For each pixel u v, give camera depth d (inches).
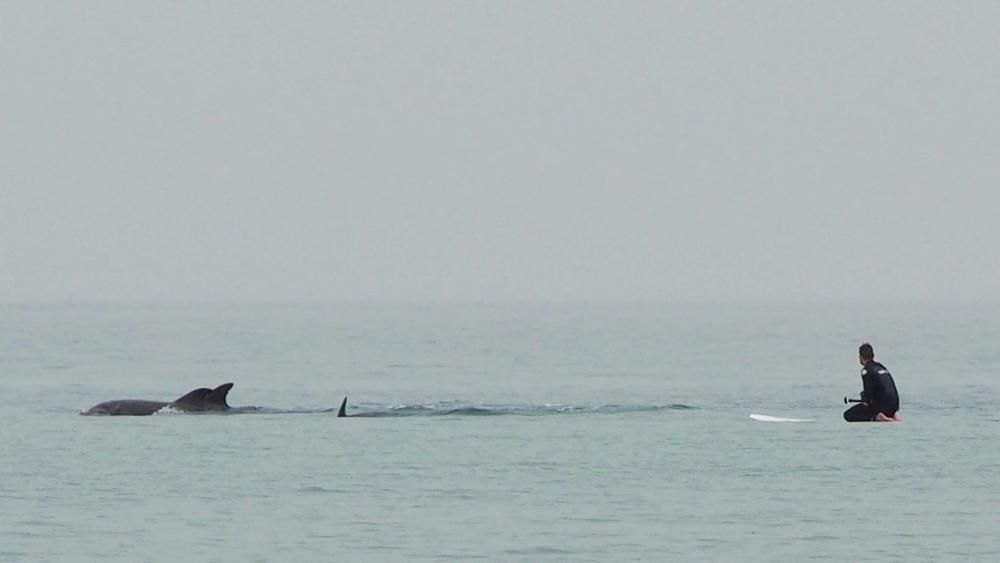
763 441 5708.7
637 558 3560.5
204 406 6761.8
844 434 5940.0
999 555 3587.6
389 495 4439.0
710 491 4505.4
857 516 4082.2
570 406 7091.5
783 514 4116.6
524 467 5009.8
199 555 3597.4
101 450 5403.5
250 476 4793.3
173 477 4773.6
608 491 4505.4
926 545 3700.8
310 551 3641.7
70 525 3956.7
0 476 4776.1
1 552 3624.5
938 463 5088.6
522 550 3649.1
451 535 3826.3
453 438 5792.3
